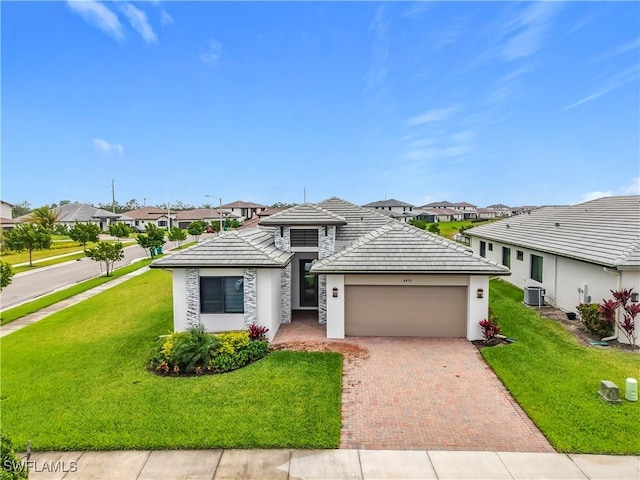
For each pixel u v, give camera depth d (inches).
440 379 465.1
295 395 422.3
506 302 802.8
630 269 562.6
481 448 336.8
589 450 327.6
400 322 615.2
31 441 343.6
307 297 780.6
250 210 4276.6
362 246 633.6
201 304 625.3
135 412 391.9
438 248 622.5
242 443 339.9
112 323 737.0
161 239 1704.0
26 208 4709.6
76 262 1647.4
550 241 813.9
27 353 582.9
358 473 306.8
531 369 478.3
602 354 526.0
